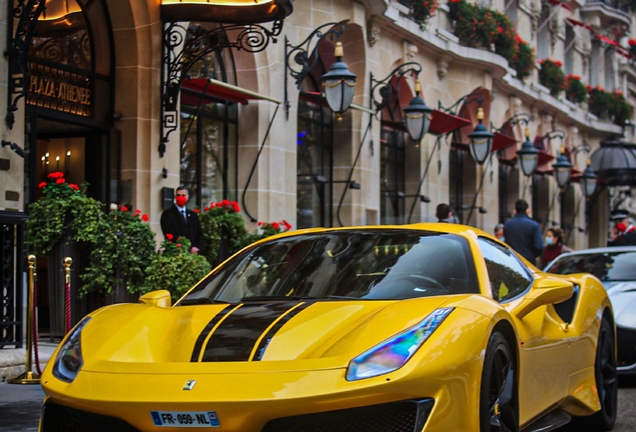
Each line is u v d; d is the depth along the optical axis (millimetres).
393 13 17469
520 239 13266
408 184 20047
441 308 4227
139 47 11320
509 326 4648
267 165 14109
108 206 11297
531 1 29094
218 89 12672
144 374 3992
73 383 4082
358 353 3926
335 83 13281
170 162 11750
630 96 42188
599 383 6387
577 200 32812
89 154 11219
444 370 3924
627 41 40969
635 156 32094
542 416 5438
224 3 11125
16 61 8727
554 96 29312
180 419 3812
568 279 6504
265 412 3756
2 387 7340
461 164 23156
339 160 16875
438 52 20375
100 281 9094
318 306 4555
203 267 9680
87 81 11109
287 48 14625
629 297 9422
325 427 3820
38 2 8859
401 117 19531
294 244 5578
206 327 4367
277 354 4016
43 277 10648
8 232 8203
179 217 10914
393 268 5059
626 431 6496
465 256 5125
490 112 23094
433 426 3854
